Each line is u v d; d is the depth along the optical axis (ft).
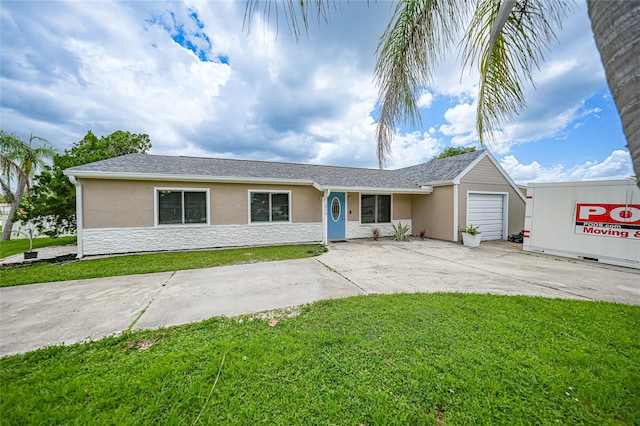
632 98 3.04
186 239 28.86
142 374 7.47
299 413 6.21
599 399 6.57
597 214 23.32
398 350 8.77
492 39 6.42
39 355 8.46
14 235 38.60
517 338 9.53
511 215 38.29
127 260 23.32
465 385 7.06
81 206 24.95
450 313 11.73
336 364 7.99
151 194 27.40
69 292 14.79
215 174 30.30
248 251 27.96
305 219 34.86
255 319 11.27
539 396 6.70
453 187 34.37
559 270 20.35
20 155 38.29
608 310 12.13
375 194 39.42
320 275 18.56
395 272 19.49
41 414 6.09
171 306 12.82
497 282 17.06
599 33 3.43
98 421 5.93
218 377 7.37
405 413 6.17
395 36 8.06
